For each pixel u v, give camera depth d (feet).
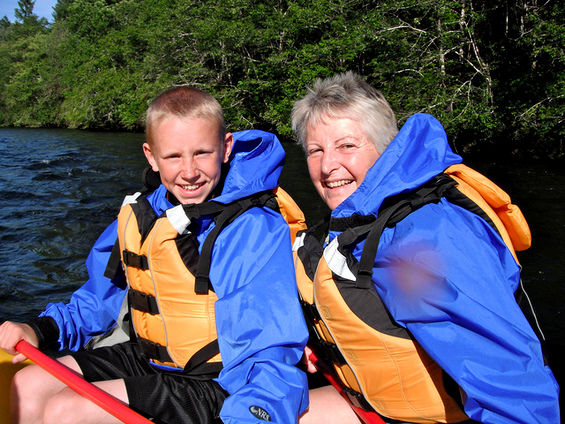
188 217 5.32
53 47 121.80
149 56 71.67
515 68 38.73
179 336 5.43
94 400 4.55
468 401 3.96
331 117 5.03
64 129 90.17
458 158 4.91
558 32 34.91
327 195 5.38
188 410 5.03
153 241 5.42
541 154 37.17
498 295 4.13
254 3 61.57
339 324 4.79
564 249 15.65
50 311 6.11
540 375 3.87
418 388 4.57
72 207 21.93
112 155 40.11
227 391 5.25
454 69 42.04
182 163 5.42
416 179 4.53
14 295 12.84
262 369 4.67
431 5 41.06
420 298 4.14
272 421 4.38
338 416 5.20
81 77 89.61
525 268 14.15
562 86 34.76
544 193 24.23
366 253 4.57
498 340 3.92
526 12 39.91
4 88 129.49
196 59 62.23
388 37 42.32
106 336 6.53
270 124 58.75
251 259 5.35
